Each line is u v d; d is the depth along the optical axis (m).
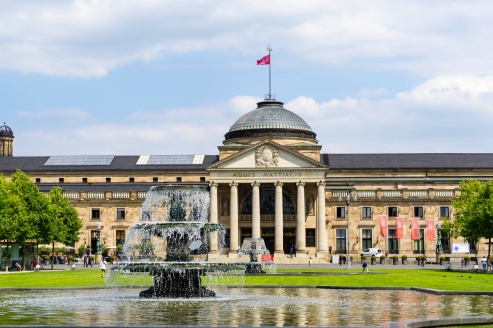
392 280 82.69
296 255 153.25
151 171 172.75
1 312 48.75
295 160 155.75
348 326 39.25
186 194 64.12
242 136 169.38
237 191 157.50
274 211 162.75
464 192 122.19
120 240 160.88
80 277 87.38
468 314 47.72
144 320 43.94
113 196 161.88
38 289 71.06
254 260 117.00
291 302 56.00
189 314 47.19
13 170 174.12
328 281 81.44
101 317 45.53
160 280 60.91
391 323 39.78
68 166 175.75
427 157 176.62
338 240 160.38
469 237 111.88
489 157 177.00
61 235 122.69
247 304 54.31
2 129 193.00
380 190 160.50
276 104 179.25
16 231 101.31
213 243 152.12
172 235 62.28
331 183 167.00
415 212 159.38
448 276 90.19
